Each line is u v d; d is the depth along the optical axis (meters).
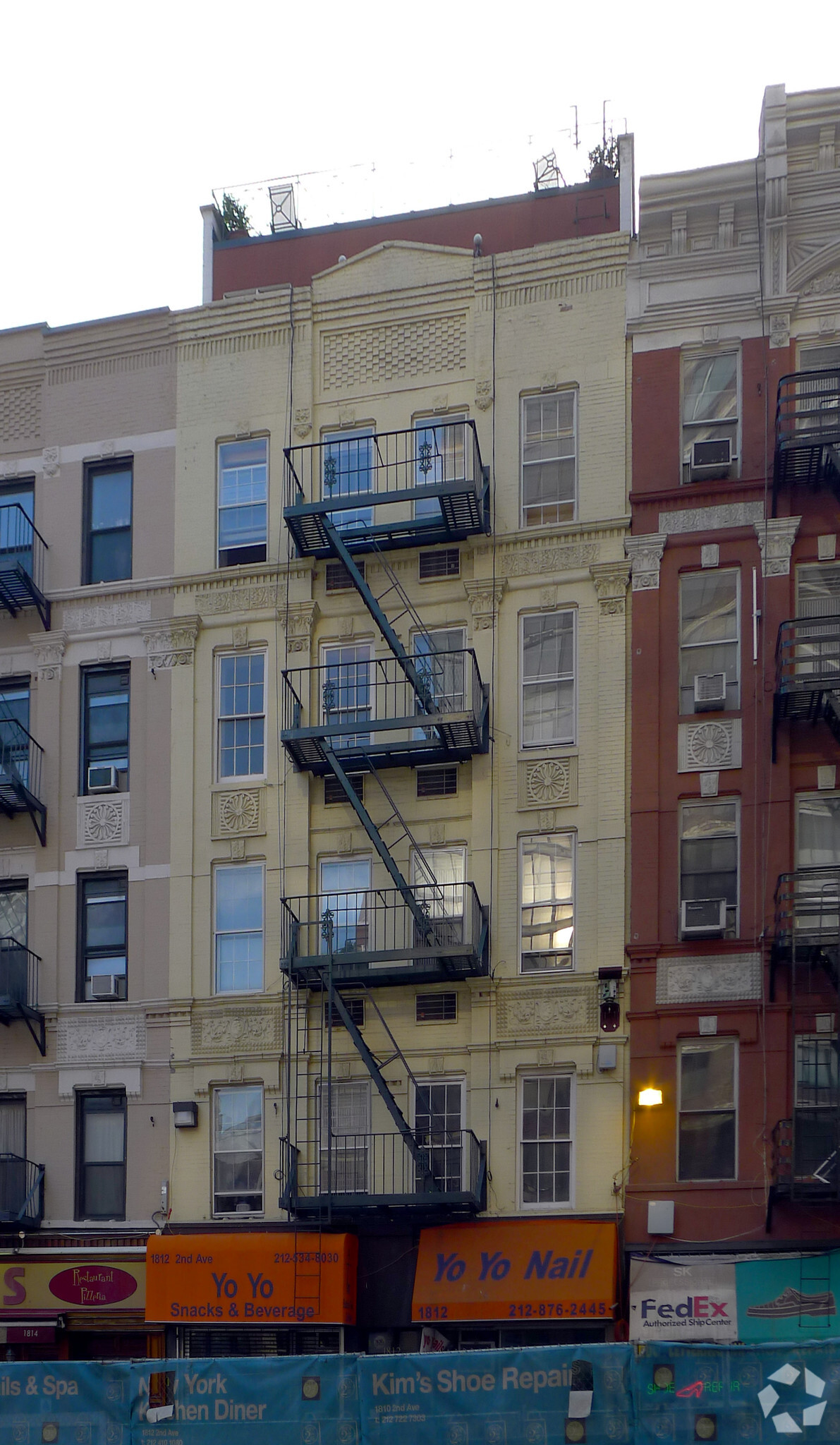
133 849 31.55
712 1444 18.28
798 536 29.00
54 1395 20.09
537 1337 27.36
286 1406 19.52
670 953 28.11
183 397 33.28
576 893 28.95
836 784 27.97
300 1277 27.84
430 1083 29.03
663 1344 18.84
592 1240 27.05
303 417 32.28
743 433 29.61
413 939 29.55
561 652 30.02
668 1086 27.66
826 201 29.78
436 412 31.56
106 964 31.42
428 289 32.03
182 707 31.83
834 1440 18.05
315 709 30.95
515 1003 28.75
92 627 32.69
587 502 30.25
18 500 34.16
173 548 32.66
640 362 30.50
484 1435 18.91
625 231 31.53
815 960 27.16
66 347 34.25
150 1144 30.25
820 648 28.47
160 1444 19.66
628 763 29.09
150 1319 28.41
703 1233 26.80
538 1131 28.27
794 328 29.67
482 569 30.53
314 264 34.28
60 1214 30.33
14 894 32.25
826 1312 25.69
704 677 28.67
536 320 31.30
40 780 32.31
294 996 29.94
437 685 30.34
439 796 30.08
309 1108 29.45
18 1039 31.39
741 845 28.19
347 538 30.42
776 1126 26.69
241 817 31.05
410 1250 28.33
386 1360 19.44
